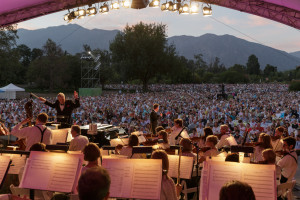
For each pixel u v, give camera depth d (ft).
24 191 15.33
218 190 11.78
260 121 69.56
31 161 12.88
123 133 35.45
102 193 5.95
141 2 46.85
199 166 19.56
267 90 268.62
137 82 342.44
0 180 12.35
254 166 11.84
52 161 12.73
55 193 14.64
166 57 233.35
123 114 76.74
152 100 122.93
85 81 268.41
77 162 12.53
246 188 5.91
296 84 258.78
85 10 49.90
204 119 69.36
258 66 588.91
